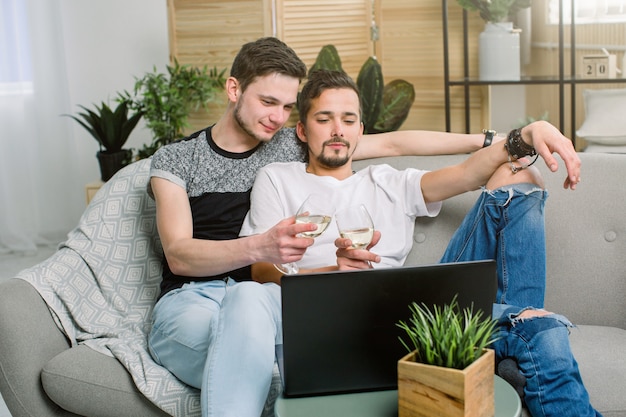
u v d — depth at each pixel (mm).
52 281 2070
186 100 3713
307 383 1503
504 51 3588
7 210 4703
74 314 2068
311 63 3725
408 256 2240
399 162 2342
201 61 3791
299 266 2113
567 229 2150
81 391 1857
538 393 1644
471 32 3729
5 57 4621
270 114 2158
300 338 1476
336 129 2146
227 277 2094
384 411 1448
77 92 4879
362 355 1502
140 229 2297
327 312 1468
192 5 3750
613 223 2133
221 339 1651
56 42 4707
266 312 1691
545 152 1929
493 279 1516
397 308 1483
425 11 3705
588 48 4000
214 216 2176
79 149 4934
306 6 3666
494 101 4426
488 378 1380
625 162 2176
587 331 2020
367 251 1759
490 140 2285
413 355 1404
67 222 4883
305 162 2295
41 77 4707
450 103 3785
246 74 2146
